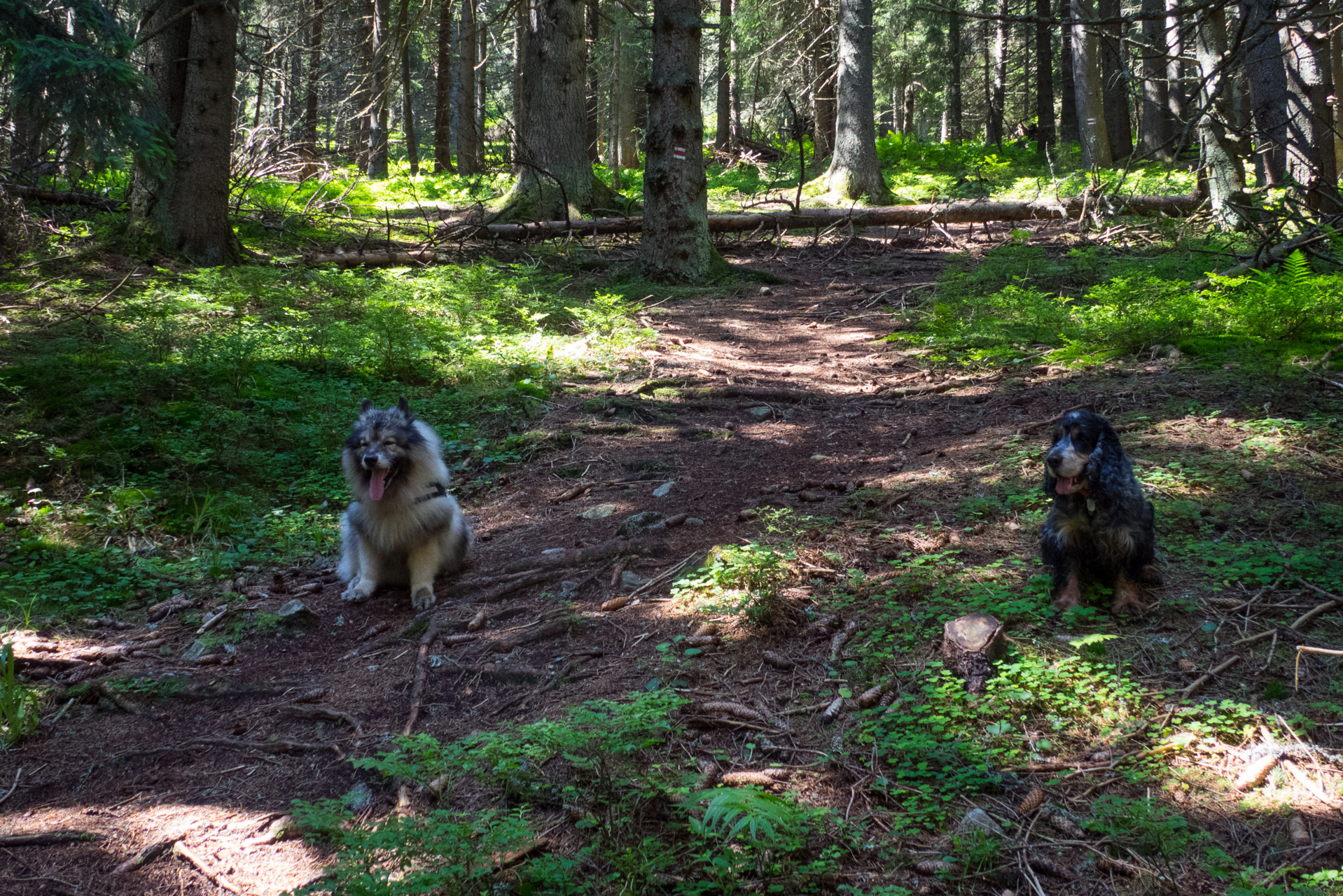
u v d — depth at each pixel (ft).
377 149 105.81
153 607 20.17
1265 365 25.04
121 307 37.37
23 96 31.50
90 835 12.28
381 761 13.04
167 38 46.57
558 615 17.66
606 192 68.49
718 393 32.73
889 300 49.08
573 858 10.71
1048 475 15.40
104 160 34.12
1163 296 35.40
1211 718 12.33
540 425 30.14
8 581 20.35
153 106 34.94
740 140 118.73
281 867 11.54
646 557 20.26
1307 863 9.91
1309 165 38.70
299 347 34.99
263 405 30.17
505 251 59.52
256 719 15.42
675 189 53.67
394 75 70.95
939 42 147.64
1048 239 60.34
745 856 10.55
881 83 151.43
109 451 26.23
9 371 28.96
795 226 66.64
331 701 15.74
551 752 12.22
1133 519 14.88
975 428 26.84
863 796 11.77
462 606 19.15
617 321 42.42
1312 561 15.96
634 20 100.37
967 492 21.49
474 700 15.47
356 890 9.48
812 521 20.57
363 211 73.67
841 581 17.52
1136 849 10.42
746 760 12.71
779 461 26.35
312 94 104.22
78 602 20.15
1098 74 88.84
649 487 25.05
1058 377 30.55
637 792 11.66
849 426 29.25
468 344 36.78
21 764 14.23
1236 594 15.66
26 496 24.20
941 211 65.26
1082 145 91.71
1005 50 147.23
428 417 31.07
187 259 46.62
